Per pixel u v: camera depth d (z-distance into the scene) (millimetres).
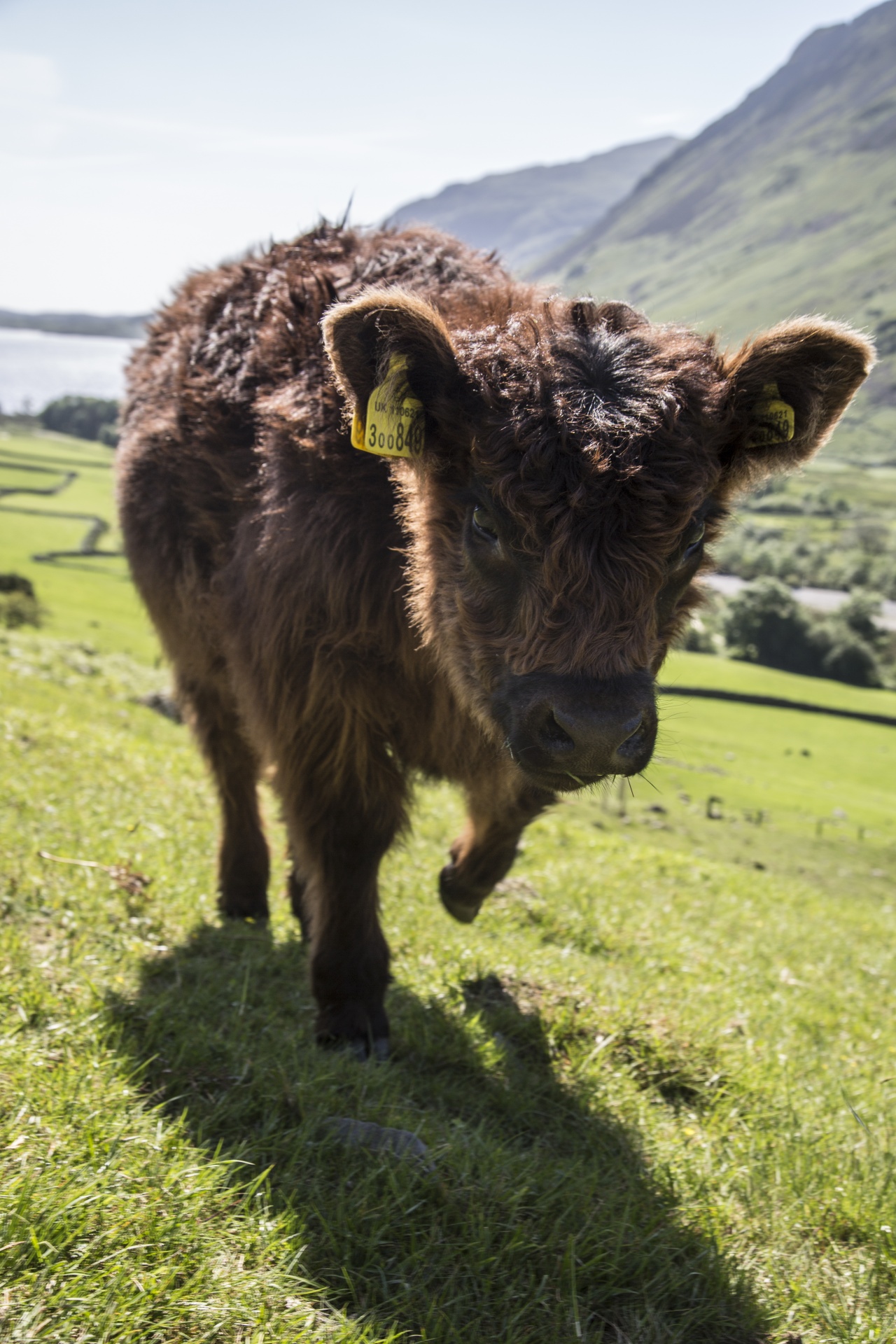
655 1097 4484
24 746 8773
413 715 4160
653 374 3445
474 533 3516
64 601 81500
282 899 6410
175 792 8586
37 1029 3605
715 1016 5492
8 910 4695
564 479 3217
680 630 4023
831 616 109750
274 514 4191
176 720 21812
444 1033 4520
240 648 4484
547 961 5758
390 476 3967
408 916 6152
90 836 6176
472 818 5027
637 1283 2990
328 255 5199
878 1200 3611
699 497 3316
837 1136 4246
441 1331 2609
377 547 3977
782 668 104312
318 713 4152
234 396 4797
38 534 121188
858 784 64938
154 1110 3191
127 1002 3998
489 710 3604
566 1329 2732
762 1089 4637
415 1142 3359
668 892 10055
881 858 42625
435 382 3529
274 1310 2525
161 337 6352
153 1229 2629
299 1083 3527
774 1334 2908
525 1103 4023
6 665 21406
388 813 4270
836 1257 3383
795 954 8742
